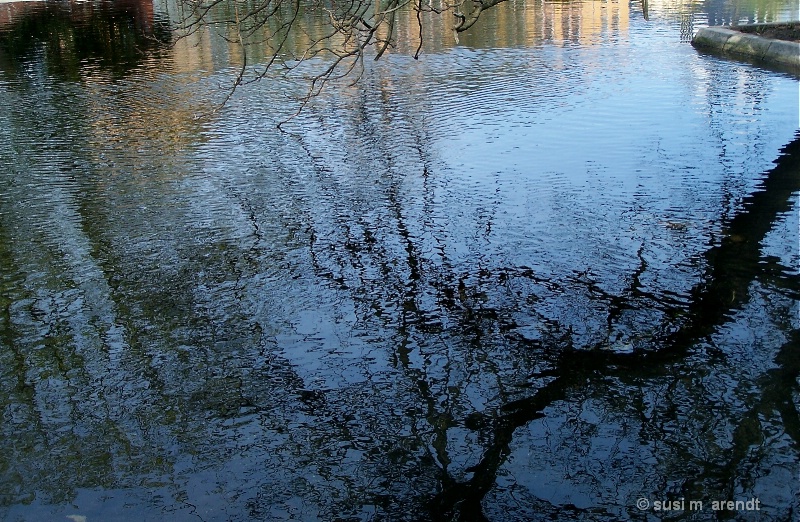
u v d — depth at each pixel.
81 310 6.34
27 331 6.07
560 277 6.50
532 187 8.48
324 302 6.31
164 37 20.83
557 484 4.33
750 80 13.14
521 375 5.28
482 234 7.37
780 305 5.89
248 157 10.08
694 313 5.86
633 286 6.29
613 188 8.32
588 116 11.22
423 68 15.55
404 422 4.89
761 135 9.91
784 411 4.77
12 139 11.35
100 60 17.94
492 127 10.92
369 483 4.41
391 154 9.93
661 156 9.28
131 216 8.18
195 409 5.10
